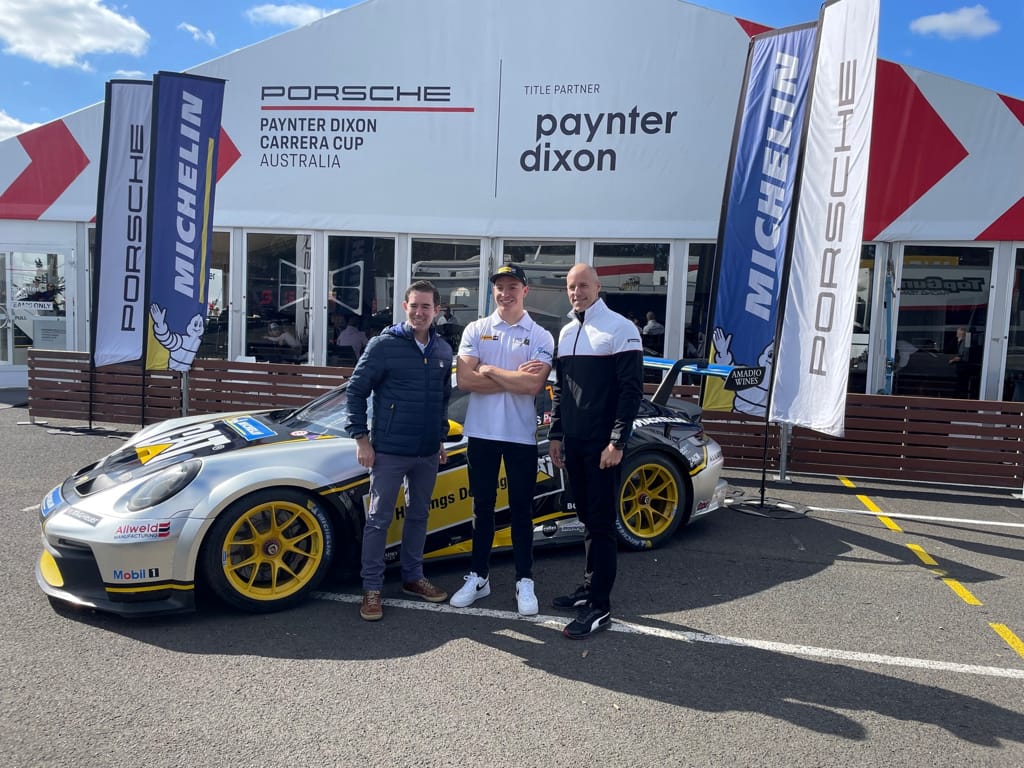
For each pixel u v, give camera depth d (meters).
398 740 2.62
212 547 3.51
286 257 10.43
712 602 4.05
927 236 8.90
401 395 3.67
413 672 3.14
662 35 9.34
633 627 3.68
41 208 11.03
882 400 7.13
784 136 6.37
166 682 3.00
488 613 3.81
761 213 6.54
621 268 9.73
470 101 9.84
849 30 5.47
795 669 3.26
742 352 6.70
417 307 3.67
